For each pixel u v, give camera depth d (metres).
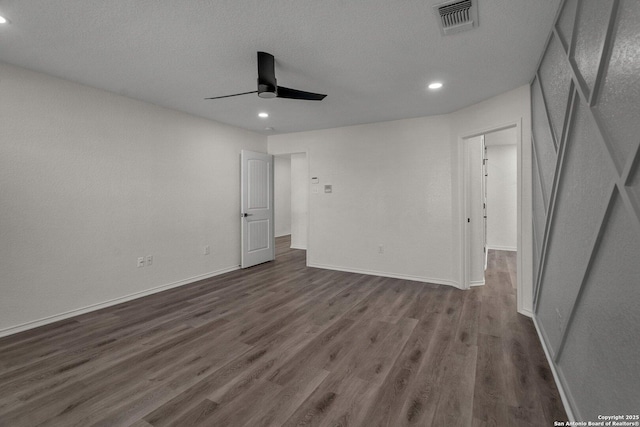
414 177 4.23
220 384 1.89
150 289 3.67
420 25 1.98
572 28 1.58
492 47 2.25
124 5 1.77
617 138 1.09
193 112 4.01
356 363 2.12
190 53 2.37
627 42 1.01
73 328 2.71
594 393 1.31
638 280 0.97
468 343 2.40
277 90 2.48
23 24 1.96
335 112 3.95
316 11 1.83
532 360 2.14
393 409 1.66
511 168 6.62
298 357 2.21
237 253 4.94
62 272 2.91
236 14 1.86
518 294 3.01
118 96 3.32
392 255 4.42
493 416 1.60
